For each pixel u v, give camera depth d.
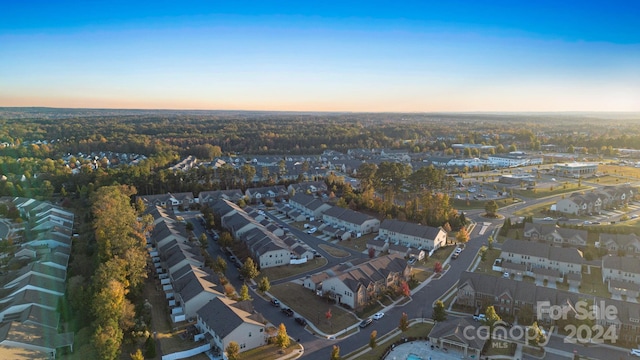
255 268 96.06
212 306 75.31
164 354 66.69
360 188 178.25
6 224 114.88
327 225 134.50
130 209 119.00
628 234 115.31
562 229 119.50
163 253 104.12
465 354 68.00
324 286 88.81
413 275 95.88
